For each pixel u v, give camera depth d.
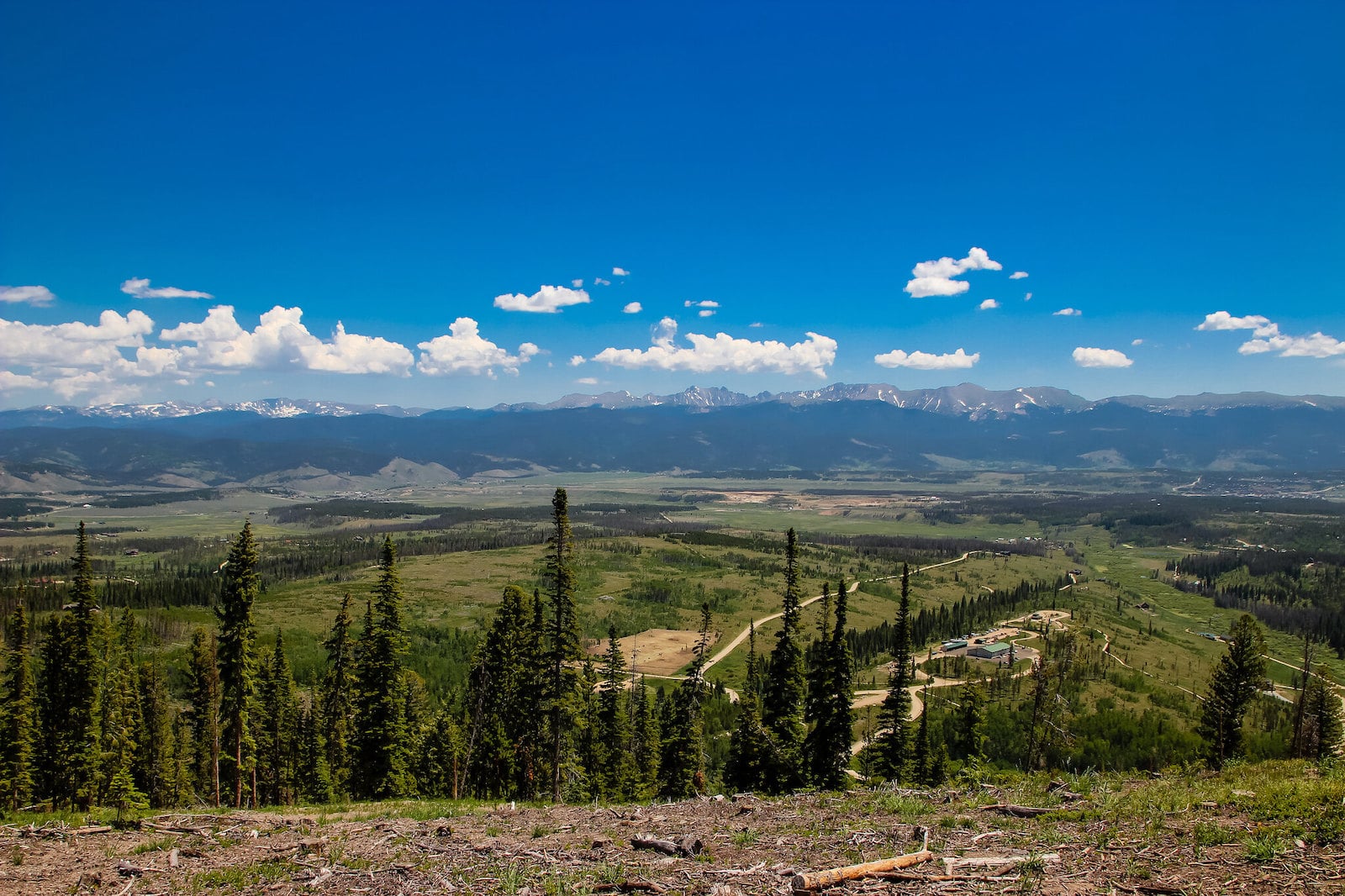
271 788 67.62
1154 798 20.69
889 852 17.42
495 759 58.22
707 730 105.81
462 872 17.97
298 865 19.05
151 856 20.31
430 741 64.06
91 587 56.56
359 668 54.81
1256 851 14.64
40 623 134.00
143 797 58.97
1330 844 14.83
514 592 60.00
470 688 63.34
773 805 25.48
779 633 55.12
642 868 17.27
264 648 71.50
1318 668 62.66
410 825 23.98
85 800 54.84
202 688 61.53
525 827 23.64
